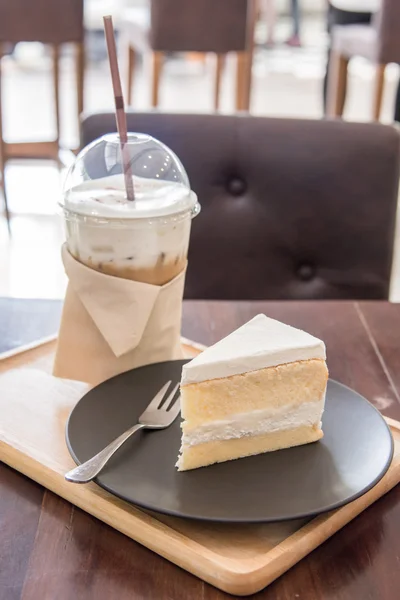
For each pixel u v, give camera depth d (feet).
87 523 1.80
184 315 2.67
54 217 7.61
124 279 2.15
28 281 6.20
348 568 1.71
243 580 1.63
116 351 2.19
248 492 1.78
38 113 11.28
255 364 1.88
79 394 2.23
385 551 1.75
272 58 16.34
